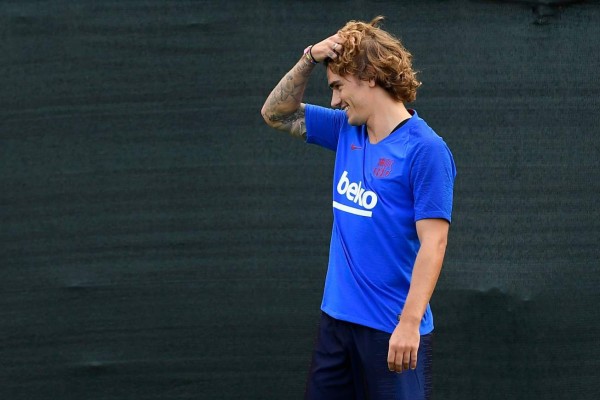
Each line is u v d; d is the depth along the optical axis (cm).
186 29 1331
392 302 1012
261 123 1343
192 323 1362
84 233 1346
